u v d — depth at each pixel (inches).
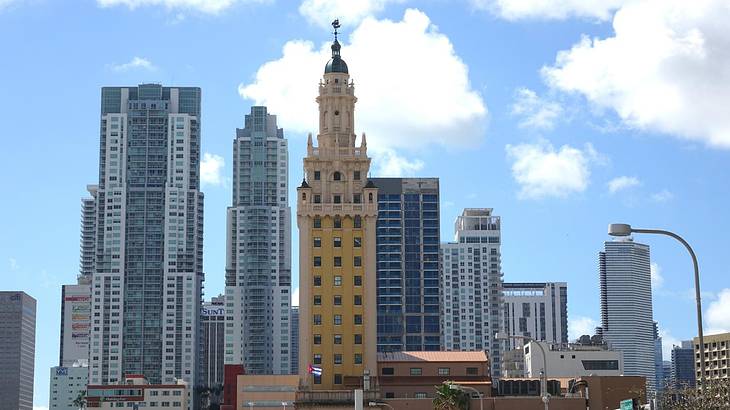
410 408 7731.3
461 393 6993.1
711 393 5457.7
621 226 2679.6
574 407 7736.2
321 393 7815.0
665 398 6264.8
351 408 7765.8
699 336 2630.4
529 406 7696.9
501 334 4640.8
